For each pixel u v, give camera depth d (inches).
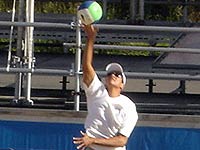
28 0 940.0
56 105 980.6
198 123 928.9
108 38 1204.5
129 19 1232.2
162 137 928.9
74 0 1328.7
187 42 1050.1
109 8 1405.0
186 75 920.3
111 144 722.2
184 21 1300.4
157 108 973.8
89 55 740.7
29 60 940.0
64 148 928.3
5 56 1208.2
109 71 744.3
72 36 1192.2
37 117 928.9
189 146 928.9
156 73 942.4
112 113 730.8
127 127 732.0
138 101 1030.4
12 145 931.3
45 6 1569.9
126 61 1198.9
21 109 928.9
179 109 975.6
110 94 739.4
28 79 948.0
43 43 1248.2
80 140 713.6
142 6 1214.3
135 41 1210.6
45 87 1100.5
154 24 1256.2
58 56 1213.7
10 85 1098.7
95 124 733.9
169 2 1296.8
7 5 1547.7
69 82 1079.0
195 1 1320.1
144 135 926.4
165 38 1205.1
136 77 913.5
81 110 957.2
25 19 971.9
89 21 731.4
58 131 928.3
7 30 1193.4
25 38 942.4
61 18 1284.4
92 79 737.6
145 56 1229.7
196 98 1045.8
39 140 930.1
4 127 931.3
